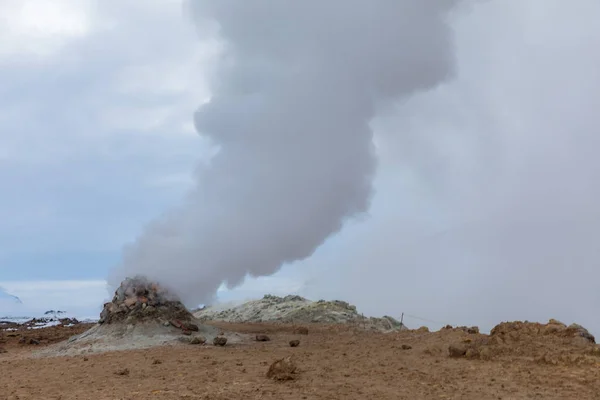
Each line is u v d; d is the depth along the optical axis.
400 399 10.67
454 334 19.20
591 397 10.55
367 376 12.95
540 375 12.49
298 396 10.87
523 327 17.20
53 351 20.08
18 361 18.25
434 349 16.62
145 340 19.94
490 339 16.94
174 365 14.93
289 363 12.84
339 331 25.88
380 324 31.17
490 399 10.62
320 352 17.28
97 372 14.38
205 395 10.86
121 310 21.58
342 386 11.79
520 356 14.77
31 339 25.73
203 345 19.42
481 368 13.64
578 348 14.71
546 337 16.09
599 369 12.57
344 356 16.27
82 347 19.72
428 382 12.23
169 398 10.74
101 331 21.12
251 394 11.03
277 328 27.25
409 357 15.80
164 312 21.72
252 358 15.96
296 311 33.72
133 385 12.34
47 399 11.21
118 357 16.92
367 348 18.11
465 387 11.66
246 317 34.91
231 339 21.02
